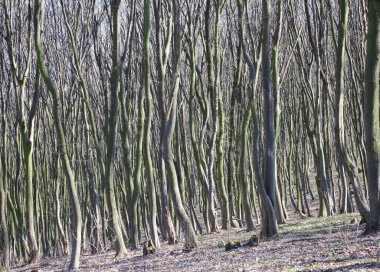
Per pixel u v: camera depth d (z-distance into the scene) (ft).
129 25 73.36
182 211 54.75
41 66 50.57
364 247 37.37
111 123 58.34
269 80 55.52
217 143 80.69
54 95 51.01
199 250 52.90
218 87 79.61
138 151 65.00
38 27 50.96
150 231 62.69
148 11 61.11
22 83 64.90
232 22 85.66
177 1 56.39
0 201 63.67
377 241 38.42
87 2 77.15
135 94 88.74
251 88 59.57
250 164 90.48
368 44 40.68
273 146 55.57
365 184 78.02
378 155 41.24
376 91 40.91
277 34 65.92
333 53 91.66
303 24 90.74
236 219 85.05
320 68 71.00
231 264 40.45
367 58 40.91
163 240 77.00
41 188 98.07
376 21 40.09
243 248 48.32
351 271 30.14
